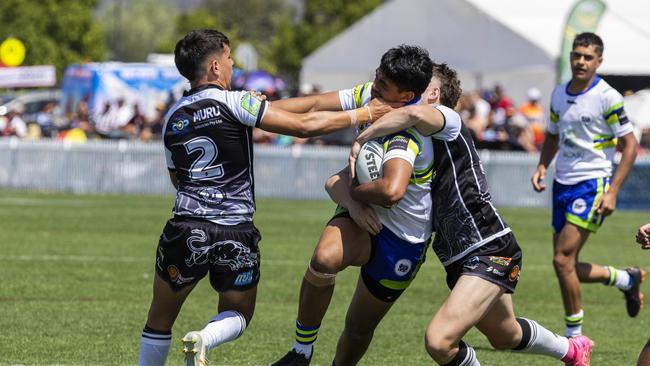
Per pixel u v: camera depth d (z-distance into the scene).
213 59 18.20
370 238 18.56
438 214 18.23
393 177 17.41
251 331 26.41
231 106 17.86
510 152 73.69
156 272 18.28
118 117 94.38
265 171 74.88
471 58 93.25
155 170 75.81
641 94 95.62
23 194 72.38
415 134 17.86
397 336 26.25
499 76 92.25
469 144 18.19
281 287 33.78
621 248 48.25
